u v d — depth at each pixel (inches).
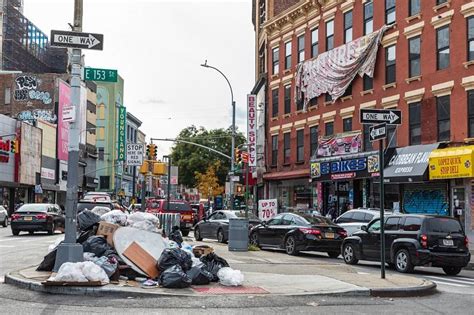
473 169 900.0
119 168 3772.1
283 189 1593.3
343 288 425.4
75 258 440.1
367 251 673.0
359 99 1257.4
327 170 1315.2
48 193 2551.7
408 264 613.3
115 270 417.7
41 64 3240.7
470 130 964.6
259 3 1918.1
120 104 3816.4
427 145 1038.4
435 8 1044.5
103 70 486.9
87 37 469.4
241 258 682.2
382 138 469.7
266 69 1717.5
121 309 343.0
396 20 1152.2
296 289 420.2
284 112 1593.3
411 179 1018.7
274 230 840.3
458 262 607.5
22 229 1125.7
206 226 1064.2
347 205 1275.8
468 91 969.5
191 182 2854.3
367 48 1215.6
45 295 383.9
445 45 1028.5
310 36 1471.5
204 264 442.6
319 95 1406.3
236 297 385.7
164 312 336.5
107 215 504.7
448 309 376.8
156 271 431.8
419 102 1082.1
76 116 463.5
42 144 2427.4
